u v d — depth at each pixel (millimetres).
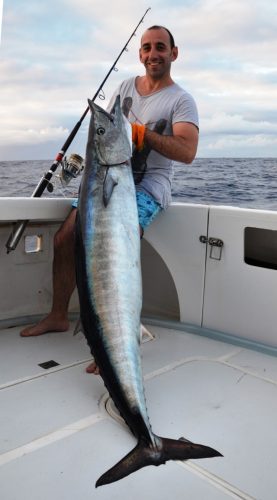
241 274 2408
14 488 1298
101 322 1626
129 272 1717
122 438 1552
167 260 2646
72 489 1300
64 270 2418
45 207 2434
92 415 1692
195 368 2119
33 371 2053
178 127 2363
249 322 2410
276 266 2377
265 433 1605
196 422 1667
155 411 1737
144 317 2723
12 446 1493
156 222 2641
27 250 2756
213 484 1329
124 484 1318
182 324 2623
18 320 2660
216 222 2451
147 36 2473
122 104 2668
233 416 1712
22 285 2750
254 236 2432
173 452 1434
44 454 1455
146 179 2508
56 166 2561
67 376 2010
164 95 2494
